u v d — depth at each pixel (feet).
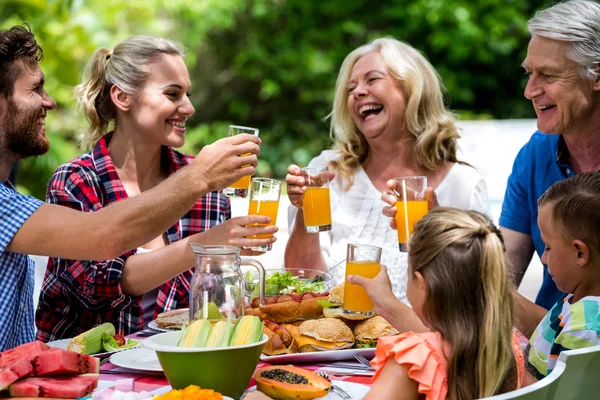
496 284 5.18
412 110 10.28
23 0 30.04
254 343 5.33
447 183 10.47
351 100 10.56
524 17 38.50
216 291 5.52
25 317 7.32
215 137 39.09
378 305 6.13
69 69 31.63
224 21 37.68
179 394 4.75
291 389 5.45
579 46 8.16
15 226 6.64
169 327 7.37
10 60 6.88
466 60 39.55
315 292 7.51
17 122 6.95
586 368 5.09
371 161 10.96
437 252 5.27
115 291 8.11
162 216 6.73
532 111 39.83
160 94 8.87
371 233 10.57
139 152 9.15
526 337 7.89
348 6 39.50
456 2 37.99
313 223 8.48
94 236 6.63
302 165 39.04
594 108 8.43
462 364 5.10
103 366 6.37
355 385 5.73
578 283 6.63
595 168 8.81
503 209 9.71
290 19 40.04
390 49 10.40
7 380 5.45
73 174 8.80
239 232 7.36
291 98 40.50
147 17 34.68
